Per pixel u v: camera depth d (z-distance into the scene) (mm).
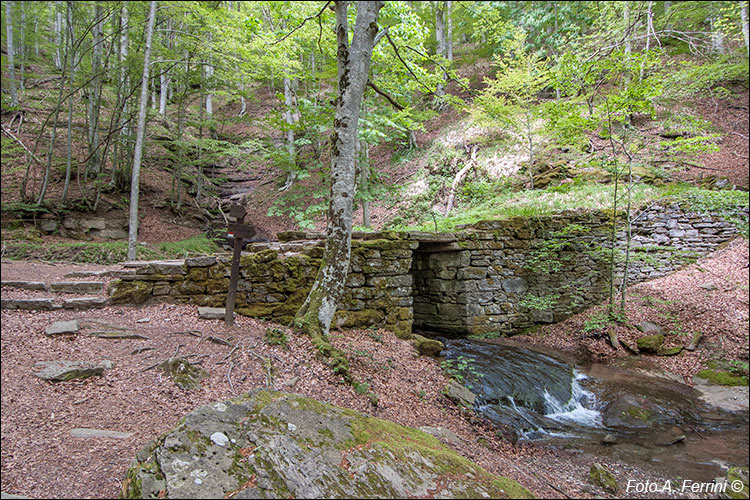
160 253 13023
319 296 5730
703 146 8461
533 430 5445
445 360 6738
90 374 4039
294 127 10055
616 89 9156
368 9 5742
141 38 14492
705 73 12852
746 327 8086
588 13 16484
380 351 6363
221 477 2336
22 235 12242
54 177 14992
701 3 13195
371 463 2781
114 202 15055
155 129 18297
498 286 9344
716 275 9734
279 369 4703
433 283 9523
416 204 15430
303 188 10961
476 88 20359
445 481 2887
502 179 14461
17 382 3729
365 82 5789
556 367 7344
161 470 2340
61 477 2654
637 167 12789
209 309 6105
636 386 6906
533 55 13898
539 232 9844
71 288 6227
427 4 21516
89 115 16328
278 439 2725
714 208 10922
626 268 9039
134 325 5398
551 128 10273
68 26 13148
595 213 10312
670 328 8625
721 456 4977
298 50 12430
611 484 4039
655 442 5324
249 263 6418
